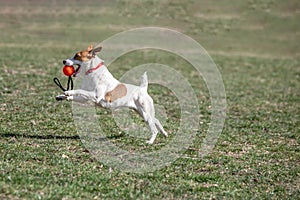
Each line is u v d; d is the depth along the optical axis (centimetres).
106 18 4303
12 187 922
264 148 1401
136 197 952
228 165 1211
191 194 1002
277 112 1933
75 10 4428
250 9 4797
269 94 2339
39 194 909
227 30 4344
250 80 2741
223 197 1003
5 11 4347
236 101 2112
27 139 1294
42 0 4606
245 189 1063
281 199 1026
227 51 3812
